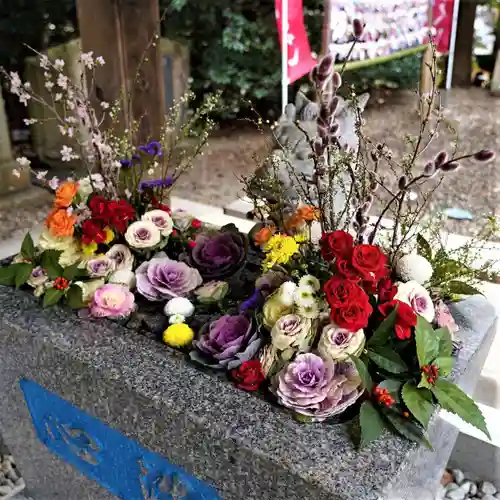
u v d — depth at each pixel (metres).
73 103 1.41
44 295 1.30
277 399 1.01
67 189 1.30
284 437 0.93
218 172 3.54
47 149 3.68
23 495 1.63
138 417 1.08
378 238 1.35
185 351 1.15
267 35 4.56
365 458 0.89
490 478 1.54
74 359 1.14
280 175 1.47
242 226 2.34
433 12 3.38
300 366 0.99
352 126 1.47
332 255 1.04
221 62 4.61
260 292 1.20
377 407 0.96
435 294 1.17
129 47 2.42
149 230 1.35
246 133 4.36
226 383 1.06
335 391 0.97
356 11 2.66
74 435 1.29
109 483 1.28
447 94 3.80
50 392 1.27
